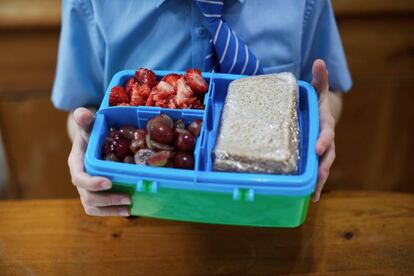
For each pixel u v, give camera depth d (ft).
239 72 2.79
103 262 2.68
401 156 5.12
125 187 2.19
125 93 2.52
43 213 2.93
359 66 4.56
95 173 2.14
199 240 2.78
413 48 4.42
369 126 4.94
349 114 4.85
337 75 3.31
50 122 4.81
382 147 5.07
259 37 2.97
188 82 2.50
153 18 2.89
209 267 2.65
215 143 2.28
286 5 2.93
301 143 2.37
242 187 2.04
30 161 5.08
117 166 2.11
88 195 2.25
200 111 2.36
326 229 2.82
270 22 2.93
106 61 3.05
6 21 4.14
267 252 2.71
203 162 2.21
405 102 4.76
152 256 2.70
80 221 2.88
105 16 2.92
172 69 3.03
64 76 3.17
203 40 2.88
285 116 2.27
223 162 2.12
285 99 2.37
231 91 2.47
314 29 3.13
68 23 3.00
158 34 2.95
